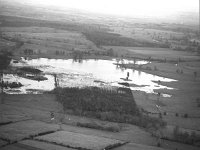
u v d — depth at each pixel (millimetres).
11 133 137625
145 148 134625
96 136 143500
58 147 127062
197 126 169250
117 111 179750
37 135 138125
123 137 146375
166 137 149250
